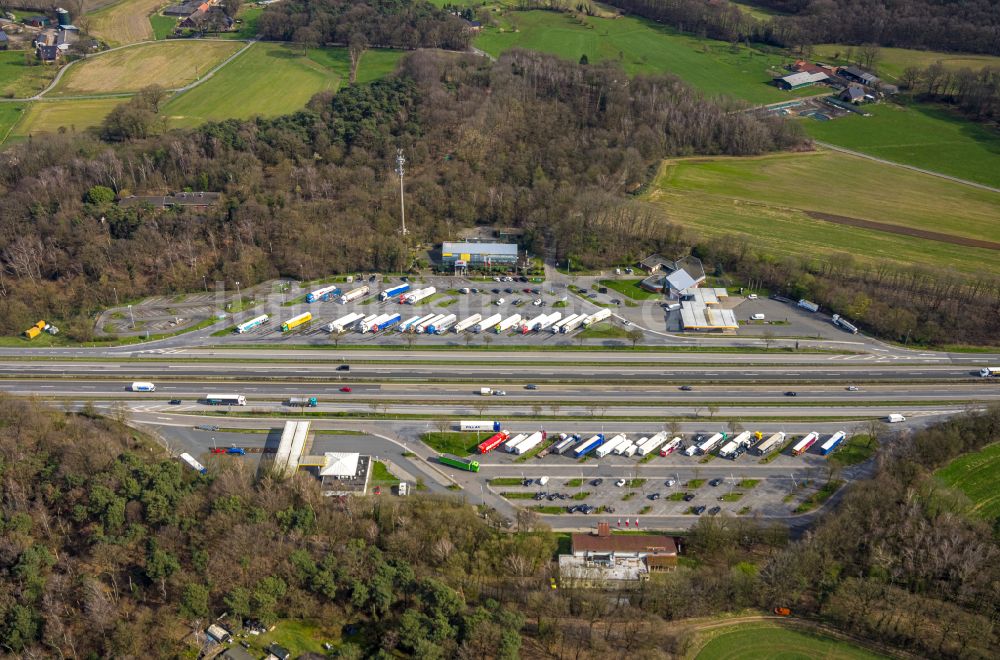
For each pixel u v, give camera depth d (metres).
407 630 198.62
